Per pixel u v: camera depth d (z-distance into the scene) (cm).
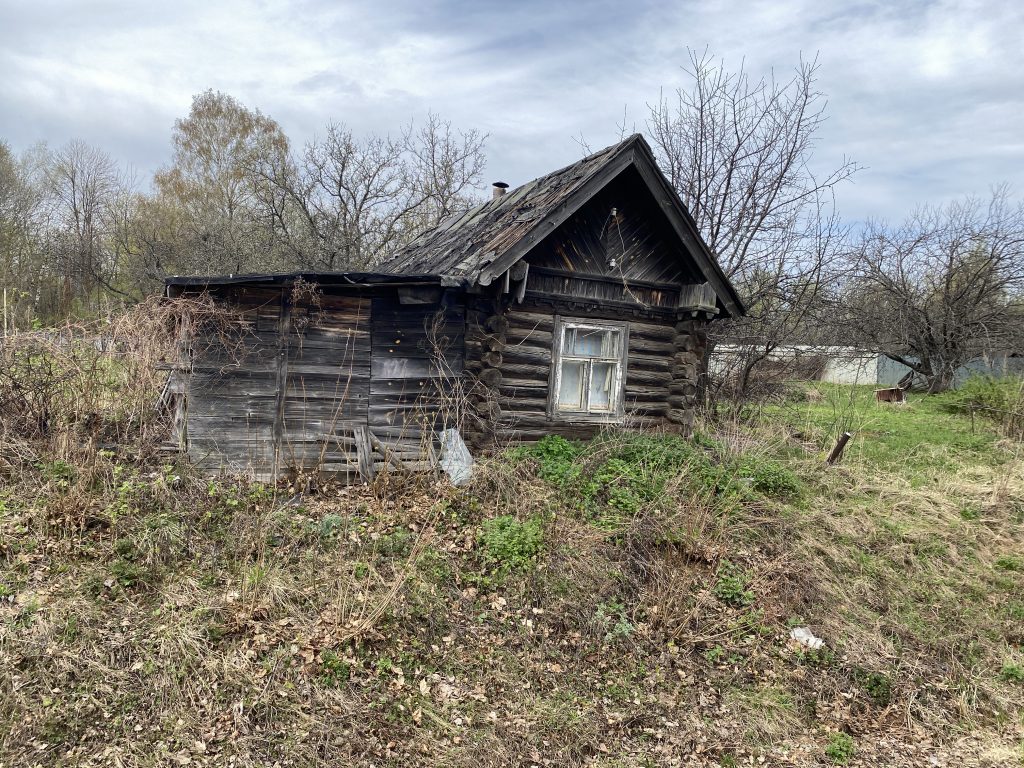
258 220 2797
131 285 3059
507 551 689
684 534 760
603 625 637
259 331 841
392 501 776
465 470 827
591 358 1027
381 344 898
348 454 834
